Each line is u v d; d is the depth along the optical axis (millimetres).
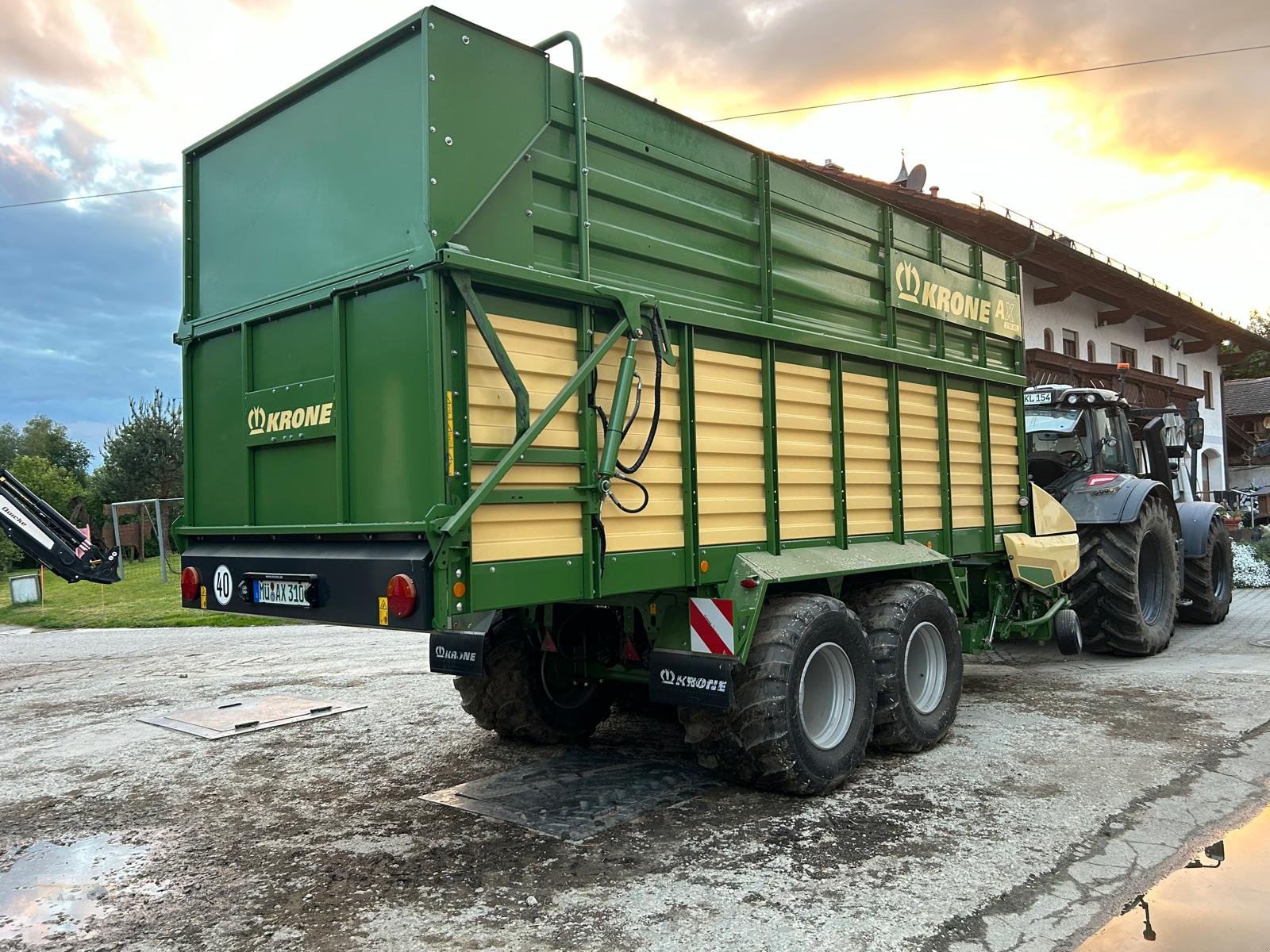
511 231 3377
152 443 26672
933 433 5660
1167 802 4062
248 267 4000
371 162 3379
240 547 3982
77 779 4949
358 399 3398
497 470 3168
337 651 9656
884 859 3479
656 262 3975
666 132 4055
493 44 3383
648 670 4613
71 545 10641
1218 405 27578
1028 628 6727
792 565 4352
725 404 4227
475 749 5297
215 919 3152
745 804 4176
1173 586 8203
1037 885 3225
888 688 4711
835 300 4938
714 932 2920
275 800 4457
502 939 2922
